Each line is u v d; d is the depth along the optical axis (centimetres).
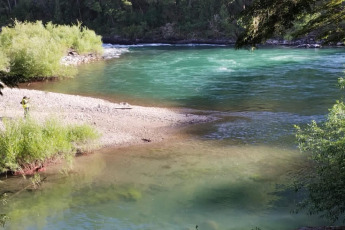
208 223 855
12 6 8275
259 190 1044
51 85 2850
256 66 3481
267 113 1972
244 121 1842
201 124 1827
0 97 2203
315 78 2805
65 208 980
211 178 1156
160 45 6150
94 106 2136
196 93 2534
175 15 7144
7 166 1265
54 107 2081
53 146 1328
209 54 4550
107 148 1516
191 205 967
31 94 2339
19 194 1090
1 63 2736
